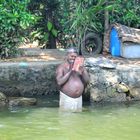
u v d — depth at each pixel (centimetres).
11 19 1240
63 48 1556
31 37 1527
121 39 1355
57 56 1326
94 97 1087
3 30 1252
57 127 823
